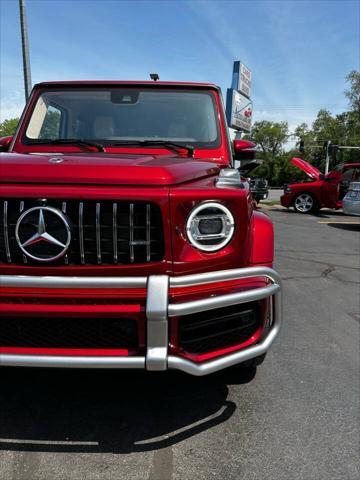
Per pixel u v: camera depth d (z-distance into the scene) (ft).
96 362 6.97
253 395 9.85
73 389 9.91
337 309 15.87
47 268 7.29
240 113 53.83
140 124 12.09
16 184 7.28
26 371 10.59
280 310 7.97
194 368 7.15
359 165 48.60
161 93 12.37
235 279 7.36
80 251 7.25
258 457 7.86
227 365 7.49
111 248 7.34
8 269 7.32
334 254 26.35
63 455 7.82
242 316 7.84
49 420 8.82
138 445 8.14
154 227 7.35
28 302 7.13
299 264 23.17
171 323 7.13
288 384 10.36
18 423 8.70
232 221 7.55
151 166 7.77
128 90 12.42
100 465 7.59
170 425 8.75
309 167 52.01
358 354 12.07
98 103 12.28
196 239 7.41
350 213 39.83
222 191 7.47
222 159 11.64
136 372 10.61
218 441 8.28
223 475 7.41
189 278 7.08
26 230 7.18
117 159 8.41
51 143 11.57
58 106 12.31
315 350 12.26
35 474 7.36
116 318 7.12
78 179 7.30
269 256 8.40
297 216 48.37
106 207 7.27
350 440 8.38
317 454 7.97
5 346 7.33
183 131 12.05
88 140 11.84
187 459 7.79
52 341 7.33
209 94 12.39
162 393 9.84
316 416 9.11
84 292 7.05
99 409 9.21
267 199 82.12
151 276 7.06
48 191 7.15
